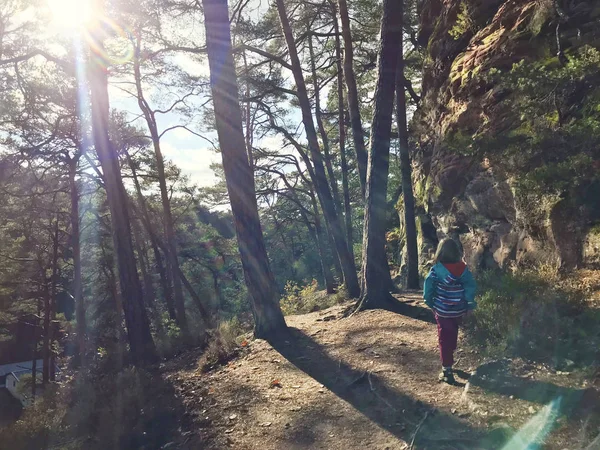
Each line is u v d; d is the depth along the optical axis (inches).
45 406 325.1
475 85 438.3
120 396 260.1
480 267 447.5
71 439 236.4
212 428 209.3
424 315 329.4
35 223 892.0
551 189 239.5
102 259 1081.4
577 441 133.9
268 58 605.3
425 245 662.5
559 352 193.3
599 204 268.5
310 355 286.8
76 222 810.8
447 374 206.5
